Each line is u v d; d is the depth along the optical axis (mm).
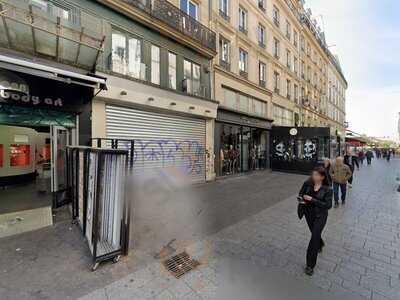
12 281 3160
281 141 17688
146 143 9305
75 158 5453
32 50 6176
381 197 8539
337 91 45531
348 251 4137
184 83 10781
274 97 19484
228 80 14000
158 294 2943
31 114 6293
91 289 3021
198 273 3424
